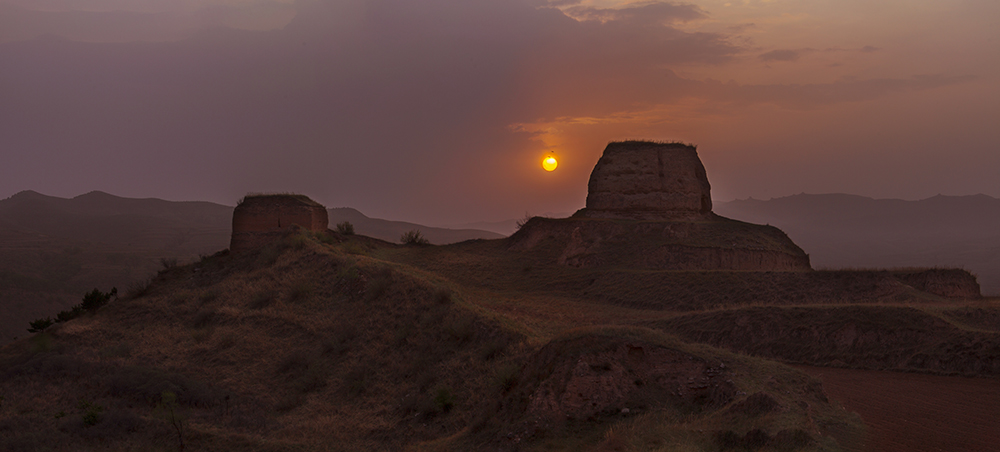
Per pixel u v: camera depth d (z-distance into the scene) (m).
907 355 27.61
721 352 22.06
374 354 33.59
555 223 63.28
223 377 34.75
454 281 54.12
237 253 54.84
